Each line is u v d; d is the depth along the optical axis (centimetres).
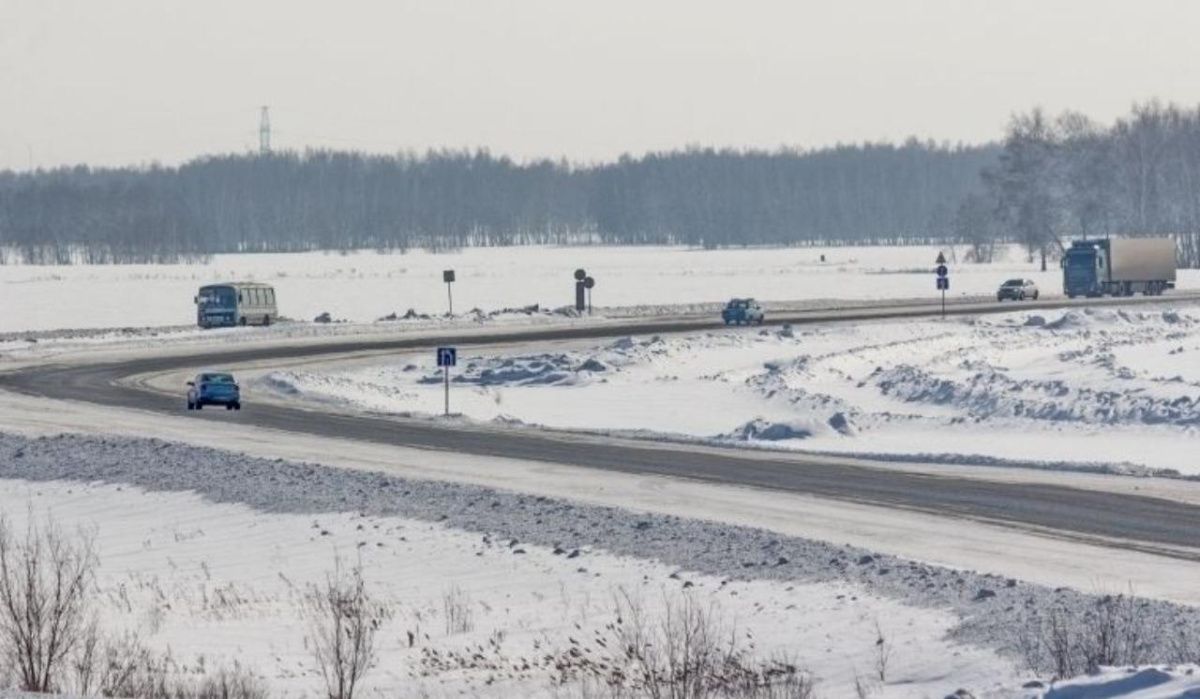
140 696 6488
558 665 7319
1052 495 12581
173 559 11562
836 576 9231
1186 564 9531
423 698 6638
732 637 7738
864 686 6706
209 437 18038
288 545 11756
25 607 8456
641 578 9700
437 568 10519
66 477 15575
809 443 17450
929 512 11794
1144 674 5016
